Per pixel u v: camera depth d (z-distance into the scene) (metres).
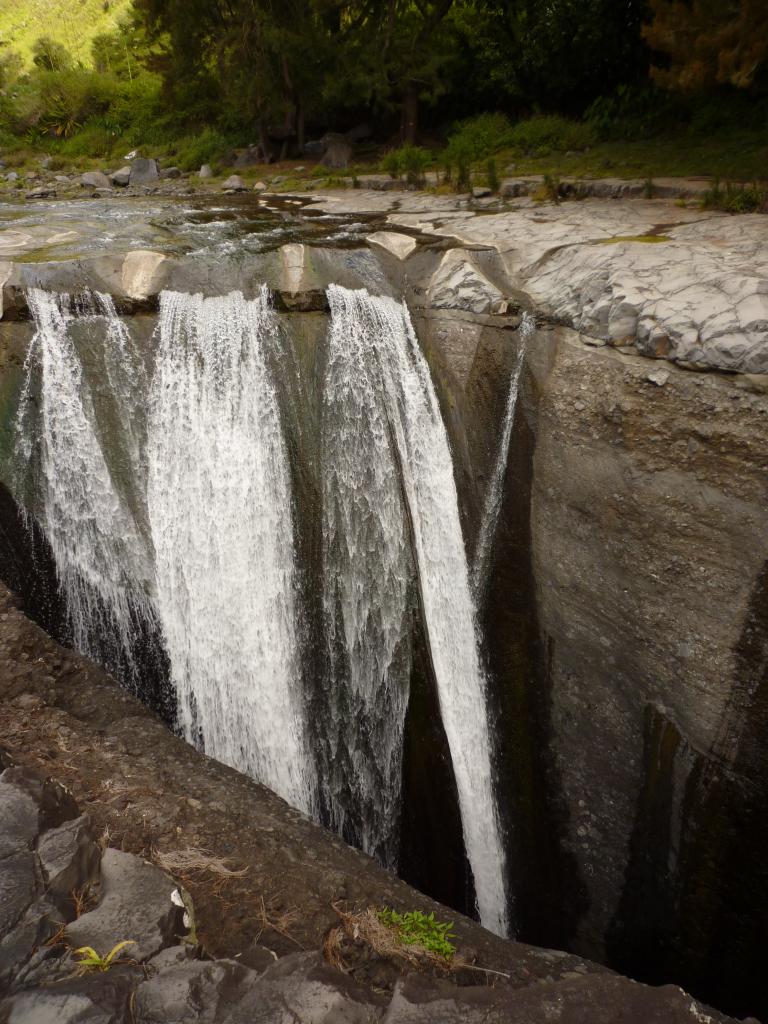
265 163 21.48
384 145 21.00
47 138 30.00
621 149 15.29
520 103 20.64
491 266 8.27
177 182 19.17
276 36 18.62
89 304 7.43
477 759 8.03
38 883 2.70
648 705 6.42
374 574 7.58
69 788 4.39
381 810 7.82
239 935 3.46
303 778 7.89
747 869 5.98
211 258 8.06
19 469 7.02
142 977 2.48
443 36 20.39
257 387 7.46
